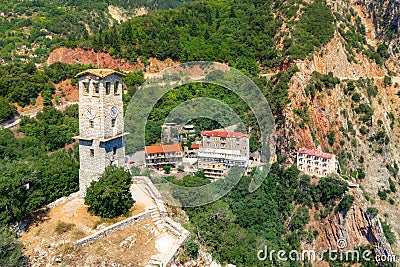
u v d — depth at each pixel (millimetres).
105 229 37969
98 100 41875
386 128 93500
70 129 80750
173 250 36531
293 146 81188
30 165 43344
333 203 72125
